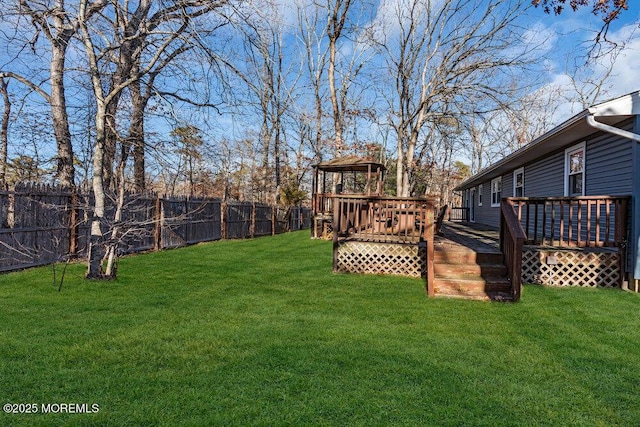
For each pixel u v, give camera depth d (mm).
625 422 2375
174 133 7289
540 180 10711
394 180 31016
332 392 2645
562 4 5500
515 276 5352
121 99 7473
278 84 23516
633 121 6031
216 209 13297
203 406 2434
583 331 4051
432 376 2932
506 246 6191
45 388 2619
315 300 5180
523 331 4031
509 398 2631
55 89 8539
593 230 7605
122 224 6199
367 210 8047
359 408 2451
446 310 4812
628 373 3051
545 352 3457
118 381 2736
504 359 3291
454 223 19594
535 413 2453
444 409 2467
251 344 3494
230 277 6594
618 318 4535
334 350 3393
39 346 3320
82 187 7992
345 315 4516
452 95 16672
